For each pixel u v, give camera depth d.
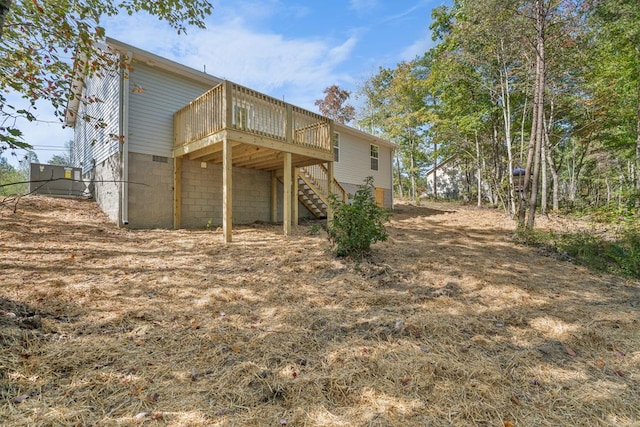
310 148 7.87
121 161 7.18
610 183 20.00
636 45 9.09
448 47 11.69
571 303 3.73
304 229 8.38
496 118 13.80
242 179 9.59
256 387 2.00
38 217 6.71
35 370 1.94
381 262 4.96
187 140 7.42
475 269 4.92
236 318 3.00
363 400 1.92
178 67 7.88
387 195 15.35
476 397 1.98
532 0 7.91
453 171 23.86
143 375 2.04
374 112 21.59
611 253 5.71
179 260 4.80
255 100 6.79
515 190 12.11
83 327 2.58
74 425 1.58
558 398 2.02
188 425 1.65
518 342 2.74
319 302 3.47
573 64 9.76
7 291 3.08
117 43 6.79
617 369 2.39
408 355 2.43
